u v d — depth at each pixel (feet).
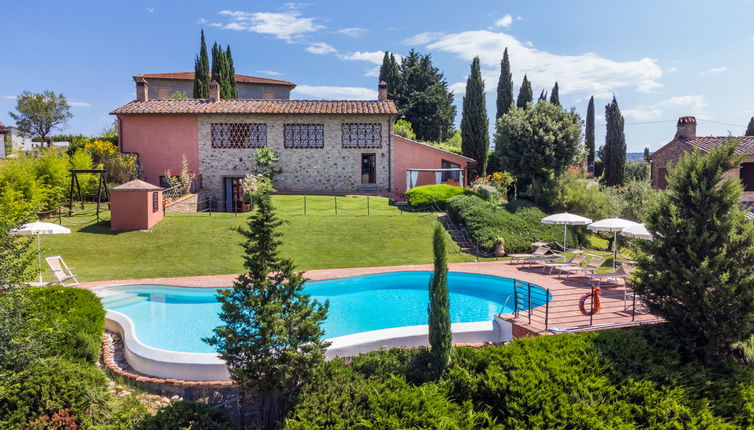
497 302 46.91
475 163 104.01
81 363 27.45
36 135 200.64
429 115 165.68
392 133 98.53
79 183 80.74
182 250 60.75
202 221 70.85
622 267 48.21
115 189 65.92
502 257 65.36
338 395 21.81
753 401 23.04
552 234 70.23
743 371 25.64
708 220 28.25
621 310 38.32
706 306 27.02
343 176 98.63
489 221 70.49
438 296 25.43
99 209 73.05
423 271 55.31
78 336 28.68
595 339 28.12
